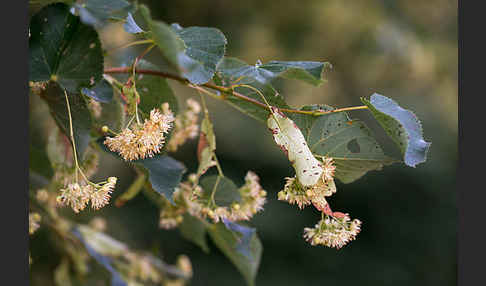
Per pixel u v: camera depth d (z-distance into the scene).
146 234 3.11
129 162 1.03
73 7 0.97
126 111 1.06
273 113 1.00
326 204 0.99
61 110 1.00
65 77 0.98
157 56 2.49
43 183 1.19
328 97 3.17
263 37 3.28
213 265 3.33
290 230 3.32
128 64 1.08
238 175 3.27
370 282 3.37
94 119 1.07
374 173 3.41
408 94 3.44
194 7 3.34
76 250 1.28
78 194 0.96
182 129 1.14
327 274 3.38
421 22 3.57
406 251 3.44
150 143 0.98
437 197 3.43
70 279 1.29
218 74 1.02
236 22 3.37
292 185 0.99
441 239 3.42
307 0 3.29
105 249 1.30
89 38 0.97
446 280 3.40
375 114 0.98
